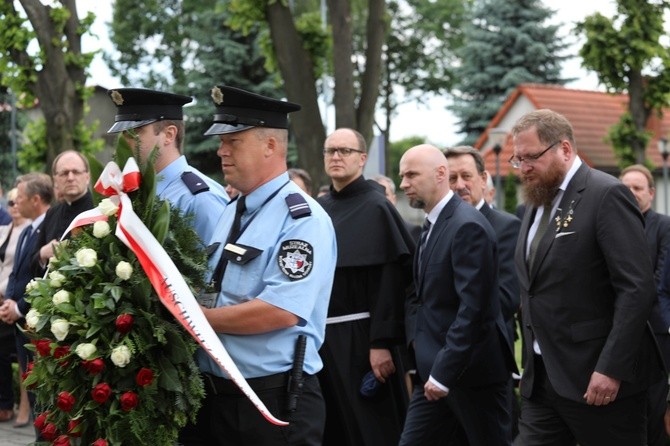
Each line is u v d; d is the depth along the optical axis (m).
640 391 5.37
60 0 12.97
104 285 4.30
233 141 4.68
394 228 7.11
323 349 7.06
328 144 7.25
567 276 5.36
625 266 5.18
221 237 4.74
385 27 16.36
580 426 5.39
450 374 6.00
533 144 5.41
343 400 7.02
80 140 13.17
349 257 7.06
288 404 4.59
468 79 44.31
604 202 5.27
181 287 4.23
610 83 21.52
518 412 7.89
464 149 7.40
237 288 4.57
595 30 21.00
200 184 5.17
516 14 43.75
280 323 4.47
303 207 4.62
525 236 5.63
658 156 32.66
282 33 16.00
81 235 4.47
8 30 12.84
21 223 10.35
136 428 4.25
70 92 13.09
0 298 10.21
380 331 6.98
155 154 4.41
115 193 4.46
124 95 5.15
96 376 4.28
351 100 16.12
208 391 4.65
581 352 5.34
